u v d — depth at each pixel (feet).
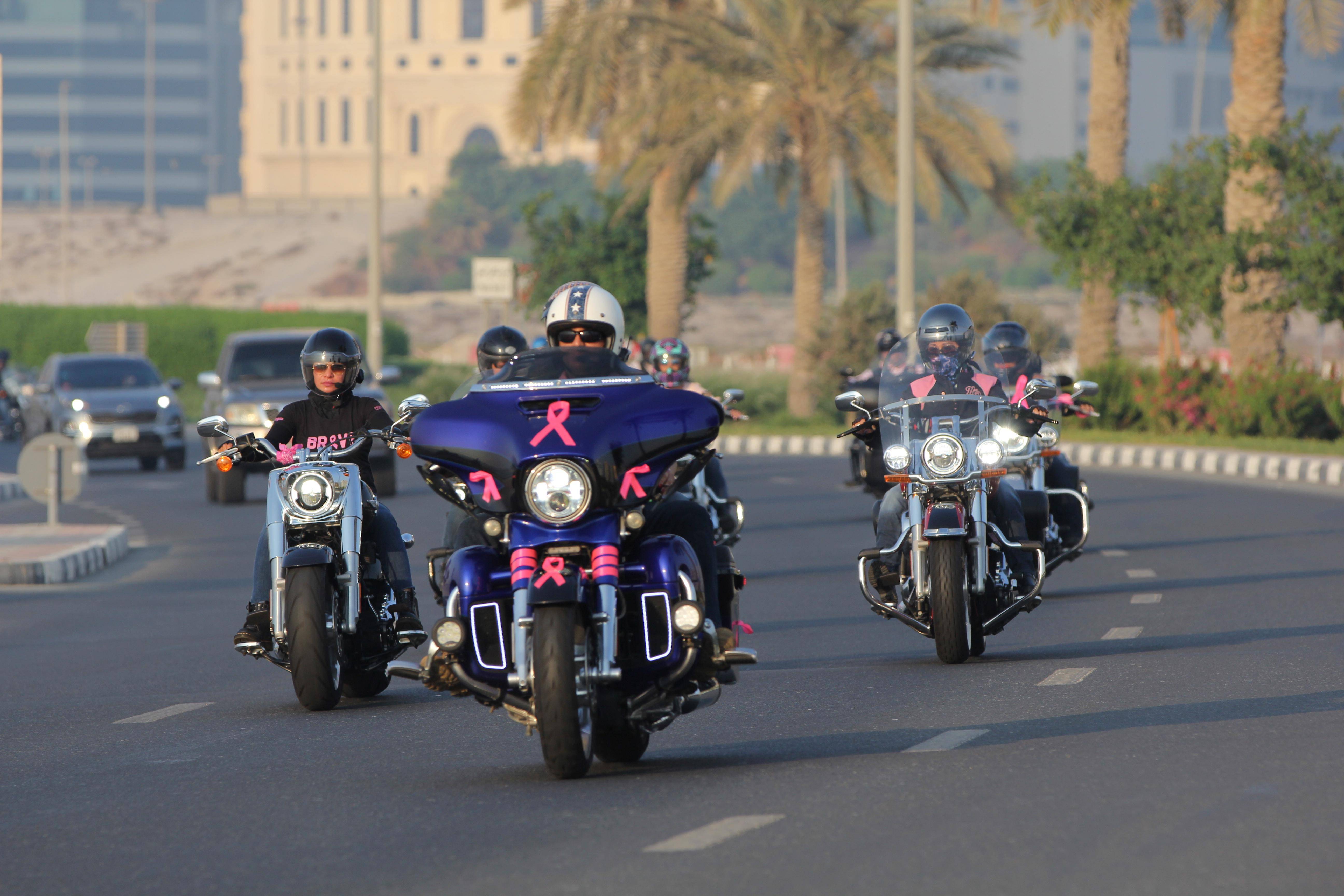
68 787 76.69
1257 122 334.85
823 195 413.59
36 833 67.05
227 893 56.54
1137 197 368.48
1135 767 71.77
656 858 58.85
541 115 402.93
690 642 72.13
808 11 399.44
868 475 191.52
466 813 67.62
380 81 414.41
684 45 409.08
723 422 73.61
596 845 61.21
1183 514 215.51
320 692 94.22
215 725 92.73
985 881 54.34
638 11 396.98
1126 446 318.04
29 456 209.15
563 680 68.95
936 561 103.40
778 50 405.80
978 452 103.81
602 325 77.15
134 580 176.55
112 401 328.08
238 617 146.10
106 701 104.01
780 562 175.73
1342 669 98.48
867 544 192.54
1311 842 58.34
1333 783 67.41
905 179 327.88
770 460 344.28
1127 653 108.37
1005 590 107.04
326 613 94.07
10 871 60.70
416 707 97.30
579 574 70.44
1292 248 330.13
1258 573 153.38
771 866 57.16
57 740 89.97
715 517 130.82
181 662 120.57
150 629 139.95
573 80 399.03
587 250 495.41
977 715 87.15
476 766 78.33
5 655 126.72
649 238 456.86
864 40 420.77
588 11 402.31
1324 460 274.57
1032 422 108.27
